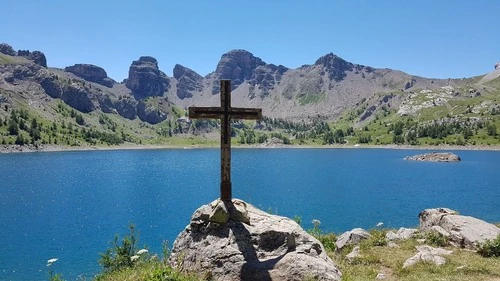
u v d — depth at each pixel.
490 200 83.75
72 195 95.44
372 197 89.75
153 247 48.41
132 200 87.56
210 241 16.77
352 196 91.38
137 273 16.98
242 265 15.61
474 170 153.38
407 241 24.55
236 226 16.94
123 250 22.91
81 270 40.69
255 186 110.69
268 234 16.50
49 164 191.12
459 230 23.84
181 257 17.03
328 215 68.94
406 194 93.94
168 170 162.12
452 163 186.88
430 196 90.44
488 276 17.11
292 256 15.65
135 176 139.00
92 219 67.44
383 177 132.12
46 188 108.50
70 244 51.44
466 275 17.30
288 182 120.12
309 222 63.12
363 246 23.67
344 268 19.02
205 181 123.50
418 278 17.06
